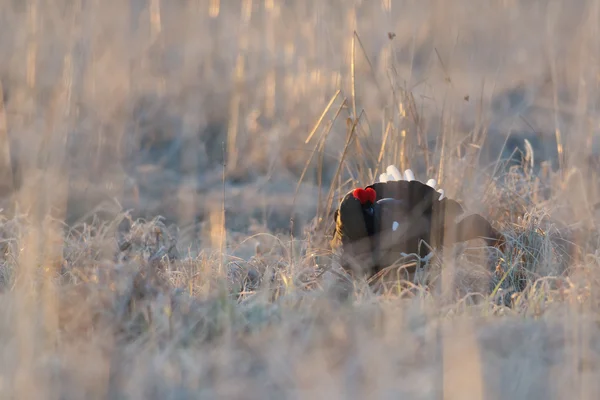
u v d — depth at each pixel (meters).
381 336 13.55
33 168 17.73
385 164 22.47
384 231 17.92
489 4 36.44
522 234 20.38
